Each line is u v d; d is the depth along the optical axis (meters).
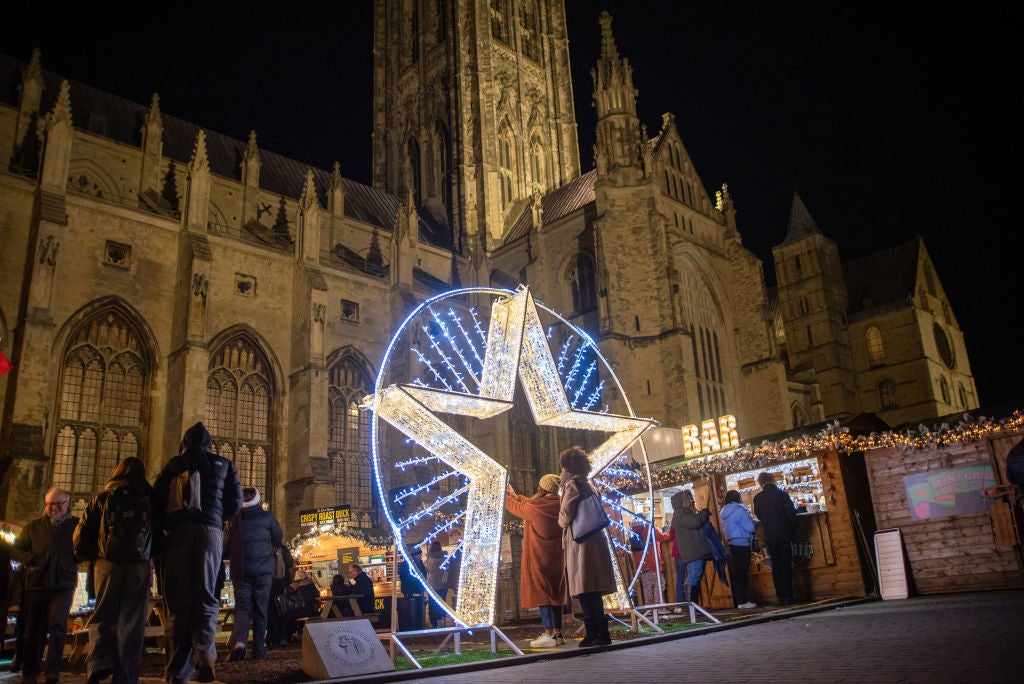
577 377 61.84
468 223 75.75
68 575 13.44
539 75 89.00
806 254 92.69
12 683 13.10
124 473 10.95
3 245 41.22
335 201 64.81
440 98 84.12
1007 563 21.08
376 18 93.00
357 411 53.78
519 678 10.18
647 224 61.81
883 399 88.56
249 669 13.62
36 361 38.16
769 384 66.31
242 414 48.31
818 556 23.41
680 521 20.36
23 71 55.31
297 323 51.06
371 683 10.95
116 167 53.72
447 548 29.25
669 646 13.10
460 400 15.53
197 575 10.62
